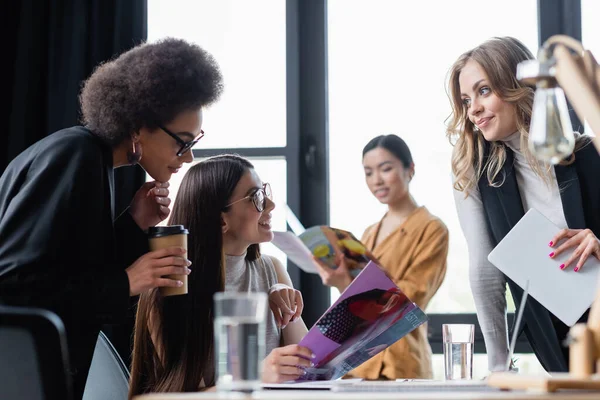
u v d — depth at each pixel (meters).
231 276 2.18
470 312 3.14
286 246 2.21
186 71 1.89
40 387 1.29
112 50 3.22
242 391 1.09
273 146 3.31
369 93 3.30
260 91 3.34
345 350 1.71
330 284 3.07
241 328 1.10
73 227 1.70
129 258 1.95
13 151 3.15
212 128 3.35
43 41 3.22
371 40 3.32
